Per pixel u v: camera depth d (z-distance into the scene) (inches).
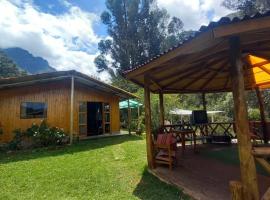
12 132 426.6
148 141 230.4
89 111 608.4
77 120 526.3
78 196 174.2
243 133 122.6
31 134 408.8
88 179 212.5
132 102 684.7
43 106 478.0
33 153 352.8
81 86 541.0
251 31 116.3
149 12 1295.5
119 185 193.2
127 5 1280.8
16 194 181.6
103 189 186.2
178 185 174.1
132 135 569.6
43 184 203.3
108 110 593.0
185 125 356.2
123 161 280.1
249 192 118.4
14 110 441.1
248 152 121.3
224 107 762.2
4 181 213.6
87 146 407.2
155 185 185.2
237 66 126.6
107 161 283.9
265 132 339.9
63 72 443.2
